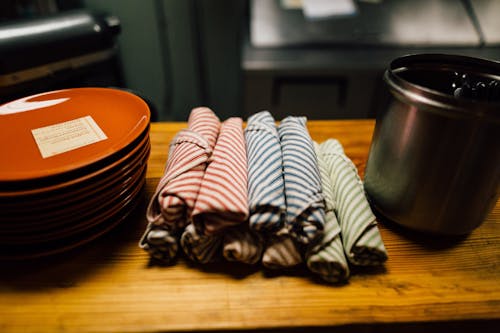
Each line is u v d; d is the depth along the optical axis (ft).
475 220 1.78
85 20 3.41
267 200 1.64
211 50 7.12
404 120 1.63
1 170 1.66
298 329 1.54
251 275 1.77
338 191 2.01
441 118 1.48
